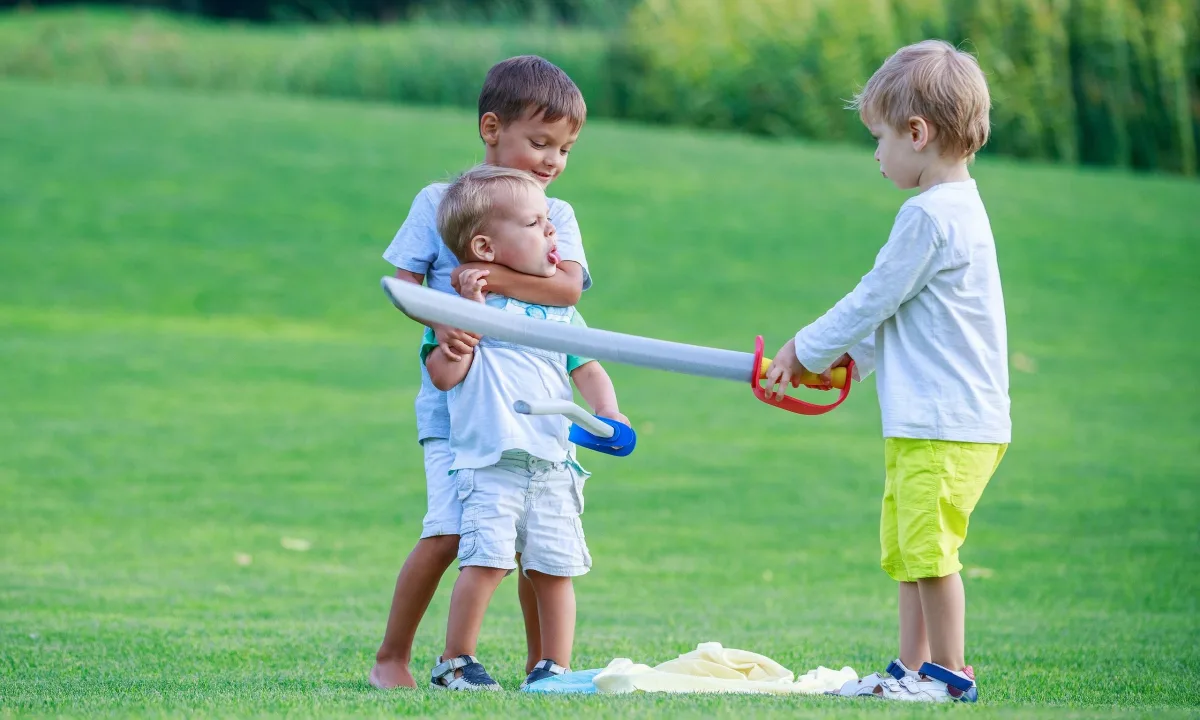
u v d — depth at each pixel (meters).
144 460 21.84
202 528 18.09
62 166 41.28
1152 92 51.59
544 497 8.26
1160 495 20.83
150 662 9.86
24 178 40.03
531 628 9.04
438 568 8.45
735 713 6.47
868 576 16.17
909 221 7.71
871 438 25.00
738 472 22.23
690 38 52.00
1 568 15.33
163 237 36.69
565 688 8.09
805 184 43.88
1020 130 51.12
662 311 33.03
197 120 46.94
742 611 13.82
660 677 8.12
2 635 11.15
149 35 58.91
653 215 40.12
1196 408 27.34
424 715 6.47
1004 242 40.03
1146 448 24.17
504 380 8.21
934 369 7.71
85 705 7.05
